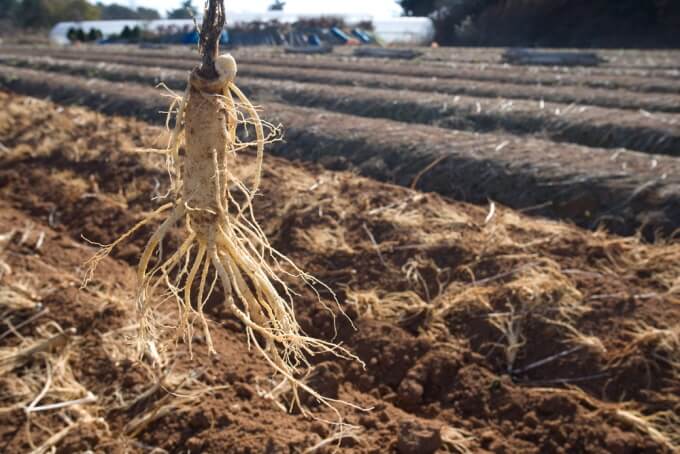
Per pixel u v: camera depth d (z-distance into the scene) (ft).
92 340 11.39
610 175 17.38
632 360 10.40
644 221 15.46
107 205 18.26
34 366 10.71
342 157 22.09
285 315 7.52
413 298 12.92
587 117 25.52
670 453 8.97
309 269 14.34
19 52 74.54
